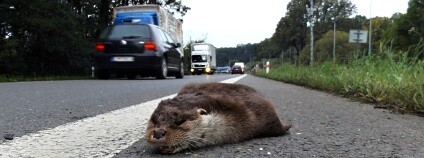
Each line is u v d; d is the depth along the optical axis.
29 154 2.27
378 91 6.36
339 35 55.62
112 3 32.91
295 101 6.12
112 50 14.76
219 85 2.87
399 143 2.72
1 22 23.03
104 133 2.95
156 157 2.20
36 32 24.41
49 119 3.74
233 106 2.51
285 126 2.95
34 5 23.33
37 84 10.62
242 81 16.17
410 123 3.81
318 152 2.40
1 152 2.31
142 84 10.57
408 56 7.44
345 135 3.01
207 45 54.88
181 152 2.30
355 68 8.85
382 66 7.93
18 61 23.88
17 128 3.19
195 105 2.32
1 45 22.17
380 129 3.36
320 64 13.19
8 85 10.06
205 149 2.37
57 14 24.62
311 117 4.11
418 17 47.12
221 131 2.44
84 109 4.59
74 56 26.94
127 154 2.27
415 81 5.68
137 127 3.23
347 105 5.67
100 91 7.76
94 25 31.30
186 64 58.91
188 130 2.19
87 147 2.45
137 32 14.93
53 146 2.48
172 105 2.28
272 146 2.51
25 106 4.95
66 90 8.09
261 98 2.80
